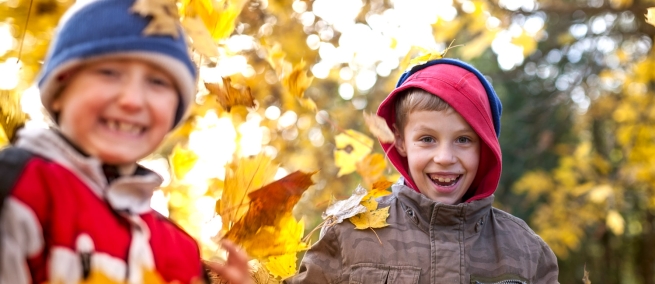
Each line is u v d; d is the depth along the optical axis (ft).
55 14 6.79
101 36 3.73
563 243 18.01
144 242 3.88
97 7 3.84
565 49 19.25
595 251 23.25
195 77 4.33
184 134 7.90
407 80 6.69
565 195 17.88
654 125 14.42
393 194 6.79
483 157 6.55
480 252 6.24
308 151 13.79
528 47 11.85
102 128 3.80
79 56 3.68
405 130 6.53
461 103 6.20
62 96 3.85
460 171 6.28
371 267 6.11
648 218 19.74
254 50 9.21
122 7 3.85
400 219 6.42
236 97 5.80
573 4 15.46
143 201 4.03
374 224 6.23
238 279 4.49
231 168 5.39
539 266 6.49
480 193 6.55
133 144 3.87
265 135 11.78
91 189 3.74
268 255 5.40
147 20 3.87
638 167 14.90
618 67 17.24
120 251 3.73
